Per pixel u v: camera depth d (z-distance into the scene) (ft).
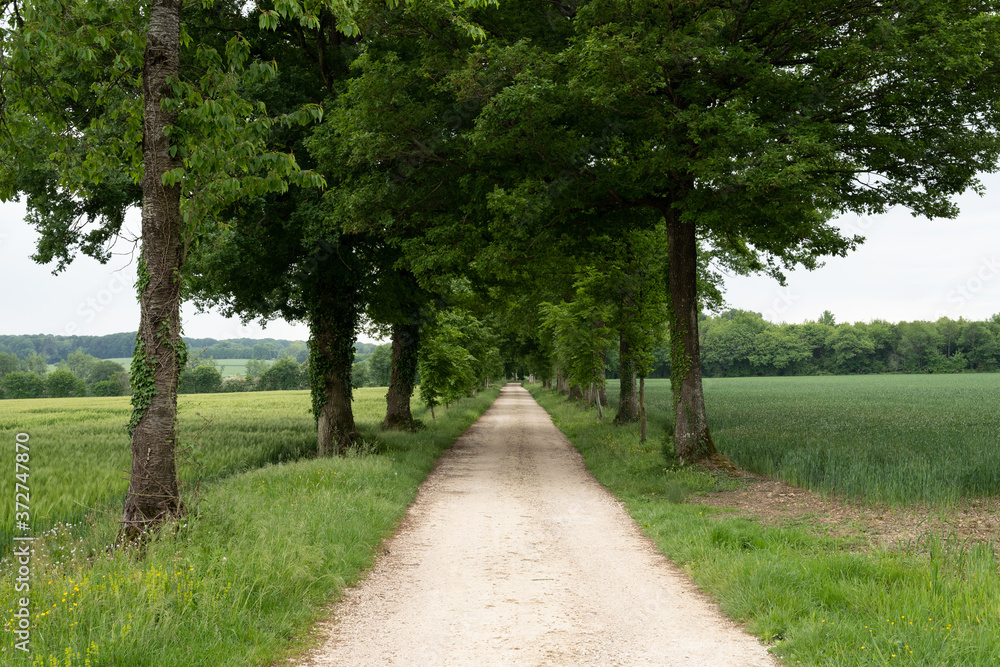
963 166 44.78
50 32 24.41
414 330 85.56
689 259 50.78
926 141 44.14
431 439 70.59
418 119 46.85
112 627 15.52
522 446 72.95
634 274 69.05
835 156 41.83
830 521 31.22
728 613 20.16
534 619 19.86
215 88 26.68
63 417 136.26
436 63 46.24
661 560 27.02
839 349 420.77
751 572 21.94
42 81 27.09
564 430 91.45
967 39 37.32
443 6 42.55
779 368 422.41
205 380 345.10
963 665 14.23
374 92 46.44
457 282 67.00
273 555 22.75
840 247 49.96
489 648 17.47
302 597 20.72
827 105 43.39
